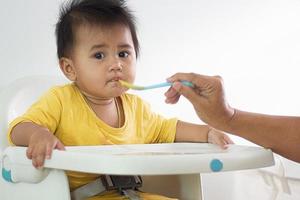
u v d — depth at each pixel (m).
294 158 0.71
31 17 1.08
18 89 0.92
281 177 1.03
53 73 1.10
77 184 0.77
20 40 1.07
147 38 1.25
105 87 0.83
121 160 0.55
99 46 0.83
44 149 0.64
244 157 0.65
